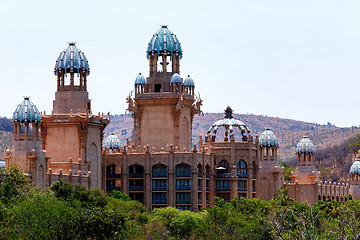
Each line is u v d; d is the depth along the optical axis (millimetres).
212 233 172125
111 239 136375
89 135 197250
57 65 199875
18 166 166500
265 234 173625
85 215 137000
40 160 168875
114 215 139500
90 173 191375
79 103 198375
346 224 113500
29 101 171000
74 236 132875
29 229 132750
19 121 168250
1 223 123688
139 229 159125
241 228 176375
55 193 162750
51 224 134500
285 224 122625
